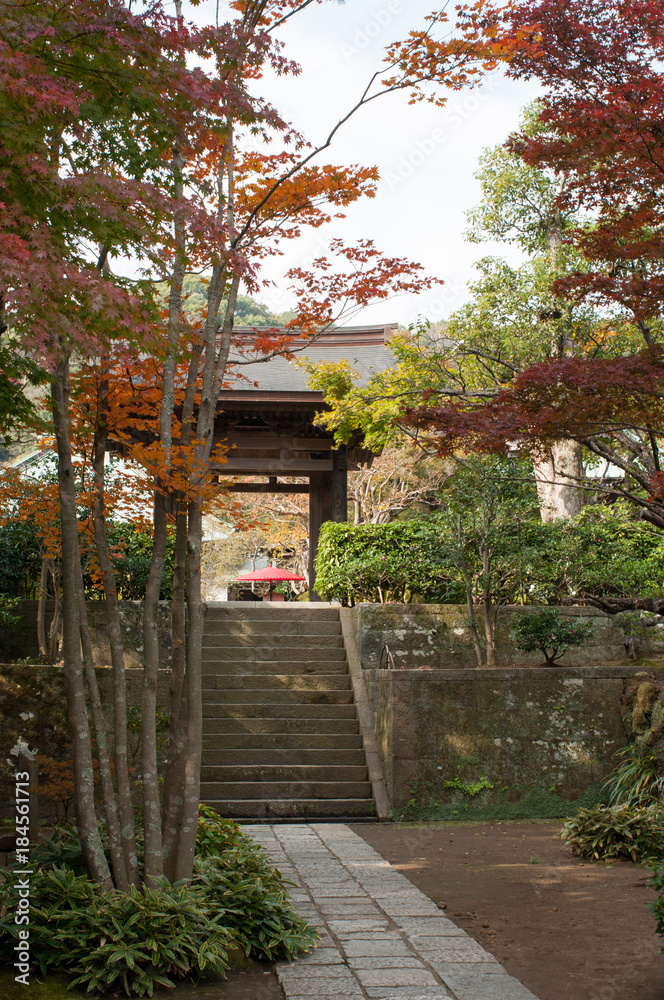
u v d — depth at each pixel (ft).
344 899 18.76
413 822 29.32
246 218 19.26
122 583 39.50
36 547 39.63
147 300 15.64
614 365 21.24
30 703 27.09
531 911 18.06
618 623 39.09
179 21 15.28
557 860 23.16
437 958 14.89
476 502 36.19
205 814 21.09
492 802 30.12
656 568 40.40
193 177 17.40
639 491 43.91
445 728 30.37
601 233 24.70
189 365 18.34
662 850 22.95
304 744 32.53
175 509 18.20
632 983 13.83
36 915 14.03
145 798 15.85
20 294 12.06
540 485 50.90
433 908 18.08
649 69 22.98
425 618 37.50
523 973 14.32
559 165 24.63
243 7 18.45
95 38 14.48
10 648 38.75
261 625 38.91
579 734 30.99
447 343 51.37
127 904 14.24
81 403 18.44
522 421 22.24
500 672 31.04
